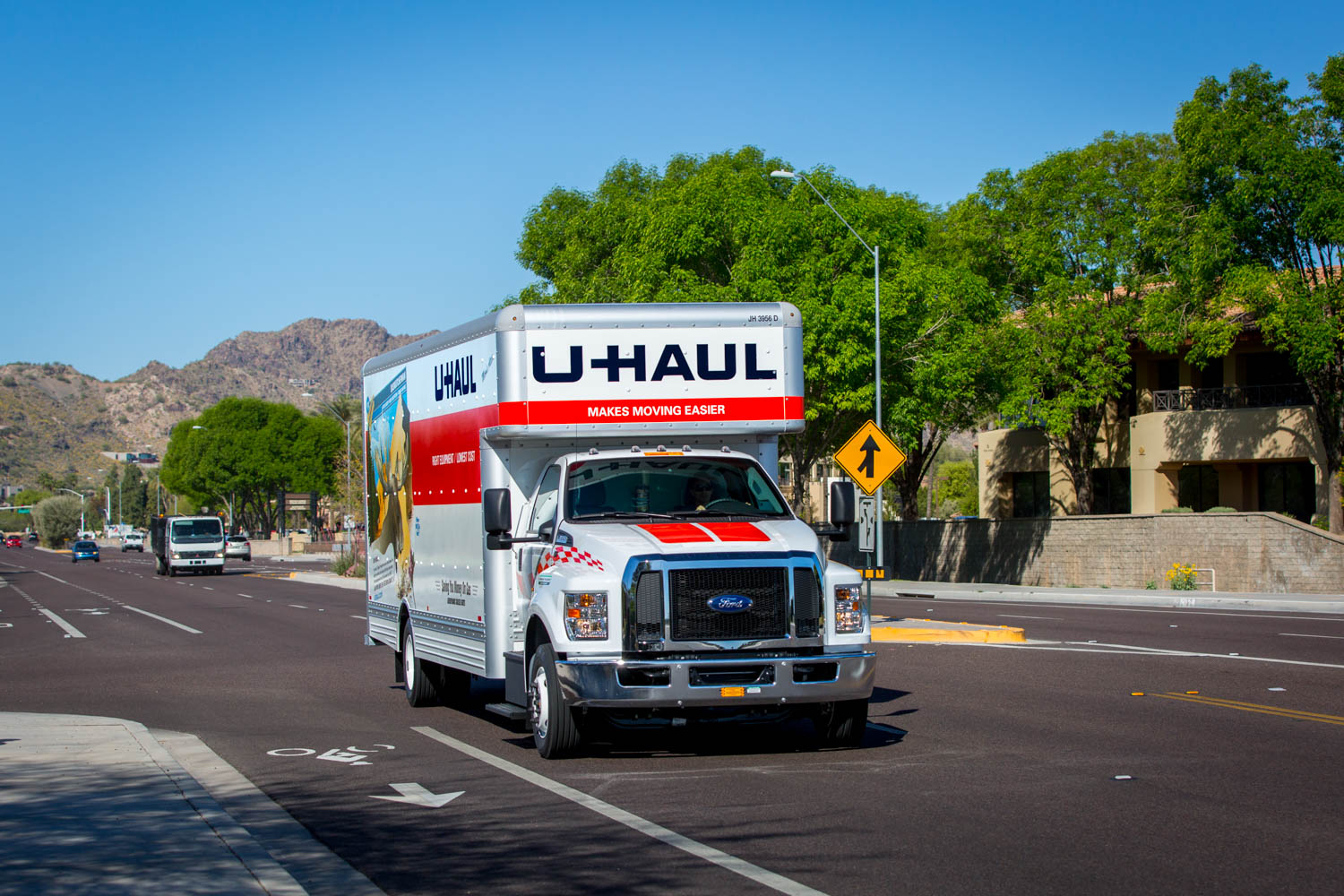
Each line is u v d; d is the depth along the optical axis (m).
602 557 10.41
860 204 37.03
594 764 10.63
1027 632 22.92
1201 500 44.41
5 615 35.47
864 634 10.59
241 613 34.56
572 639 10.23
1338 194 32.03
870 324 35.84
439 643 13.85
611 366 11.93
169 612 35.31
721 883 6.85
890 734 11.85
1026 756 10.46
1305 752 10.42
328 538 122.75
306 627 28.97
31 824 8.23
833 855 7.38
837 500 11.67
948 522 46.28
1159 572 37.34
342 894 6.82
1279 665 16.56
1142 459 44.22
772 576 10.34
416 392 14.77
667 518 11.30
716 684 10.12
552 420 11.81
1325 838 7.55
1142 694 14.05
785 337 12.23
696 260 37.62
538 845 7.82
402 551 15.48
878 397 33.53
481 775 10.27
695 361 12.07
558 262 47.34
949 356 38.34
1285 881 6.66
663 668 10.04
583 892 6.76
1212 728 11.66
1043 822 8.09
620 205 44.78
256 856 7.43
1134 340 44.94
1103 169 42.47
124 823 8.29
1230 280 33.97
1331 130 33.72
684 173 47.56
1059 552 40.94
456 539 13.18
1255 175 33.22
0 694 16.67
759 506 11.72
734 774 10.02
